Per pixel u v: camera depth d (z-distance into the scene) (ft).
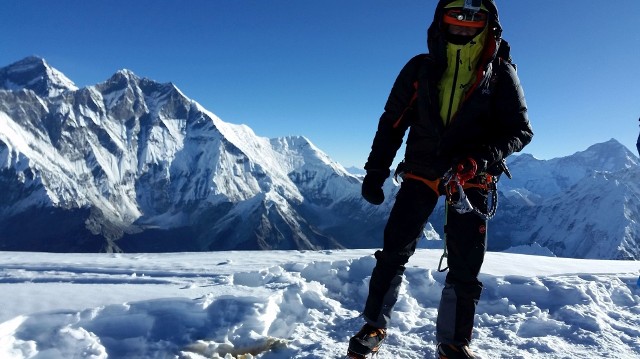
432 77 8.56
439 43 8.43
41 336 9.98
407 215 9.07
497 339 11.43
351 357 9.23
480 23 8.12
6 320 10.18
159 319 10.89
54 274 16.74
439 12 8.34
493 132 8.73
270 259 20.99
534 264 21.38
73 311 10.93
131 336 10.36
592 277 17.81
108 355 9.82
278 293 13.53
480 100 8.41
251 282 16.58
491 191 8.80
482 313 14.35
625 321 13.44
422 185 9.04
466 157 8.20
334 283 16.83
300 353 10.47
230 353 10.57
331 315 13.44
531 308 14.15
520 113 8.54
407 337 11.25
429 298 15.72
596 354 10.53
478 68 8.44
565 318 13.20
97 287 13.28
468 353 8.92
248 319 11.41
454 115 8.54
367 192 9.46
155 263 19.99
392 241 9.15
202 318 11.18
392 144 9.52
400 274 9.45
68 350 9.68
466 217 8.64
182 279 15.78
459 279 8.86
